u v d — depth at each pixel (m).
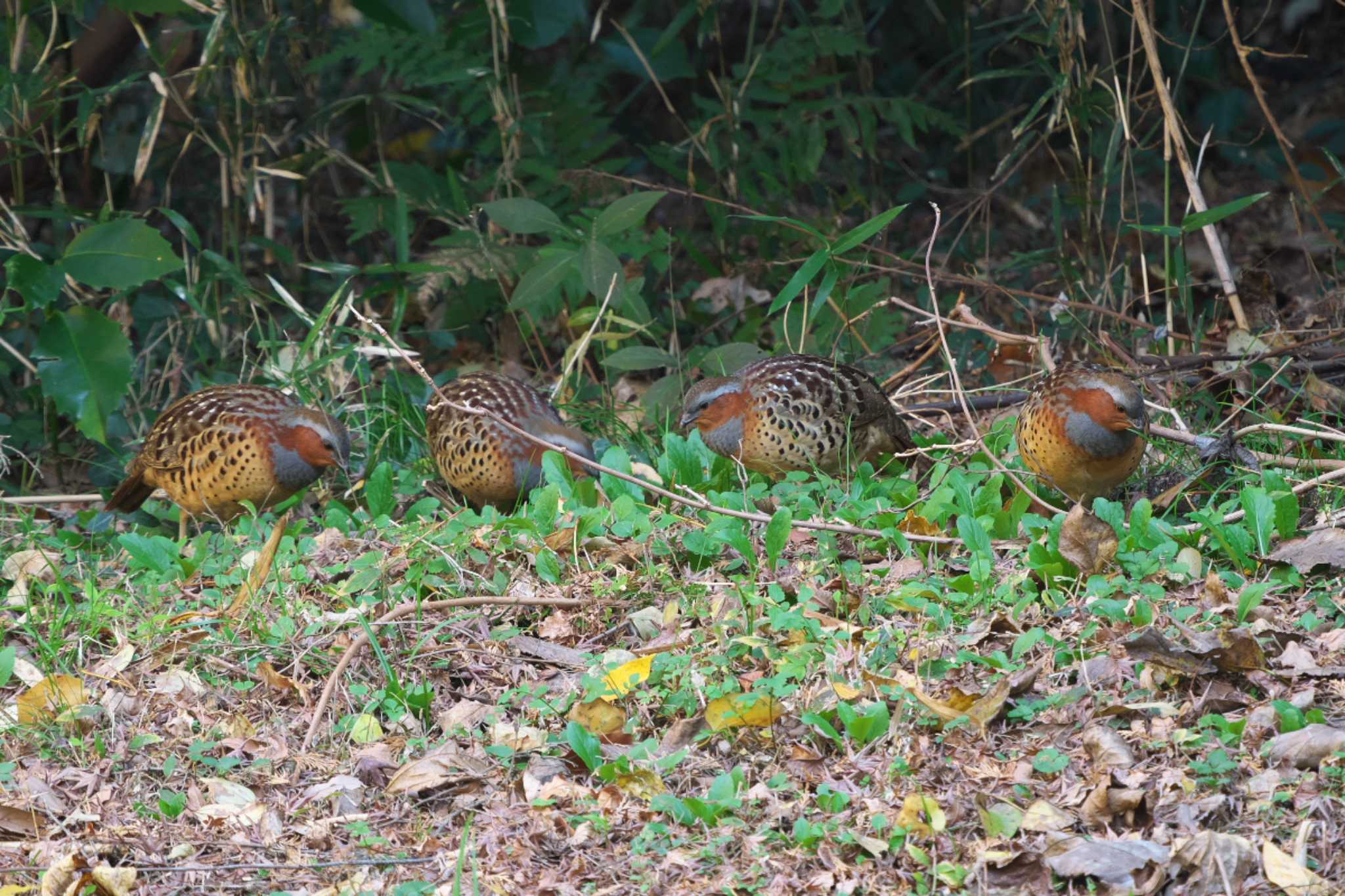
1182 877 5.81
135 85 16.16
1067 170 18.47
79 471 14.05
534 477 10.74
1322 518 8.88
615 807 6.73
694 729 7.19
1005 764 6.66
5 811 6.90
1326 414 11.02
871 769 6.70
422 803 7.01
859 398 10.87
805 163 15.33
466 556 9.24
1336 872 5.75
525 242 15.35
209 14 13.93
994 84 19.50
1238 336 11.80
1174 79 17.98
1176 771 6.36
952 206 17.48
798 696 7.30
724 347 12.38
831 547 8.80
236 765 7.36
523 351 15.53
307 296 16.33
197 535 11.32
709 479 10.71
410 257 17.50
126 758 7.45
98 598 8.89
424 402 13.44
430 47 14.71
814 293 14.36
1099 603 7.66
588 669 7.95
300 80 15.73
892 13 19.33
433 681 8.08
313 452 10.69
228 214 15.23
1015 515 9.42
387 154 17.78
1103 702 6.99
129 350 12.03
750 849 6.22
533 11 14.95
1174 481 10.14
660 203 19.08
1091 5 18.03
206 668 8.27
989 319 14.84
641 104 20.94
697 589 8.57
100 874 6.33
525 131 14.86
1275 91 19.92
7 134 13.84
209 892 6.38
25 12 12.99
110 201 13.48
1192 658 7.05
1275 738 6.46
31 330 14.41
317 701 7.91
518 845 6.51
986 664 7.29
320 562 9.56
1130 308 14.29
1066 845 5.95
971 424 9.65
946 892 5.88
